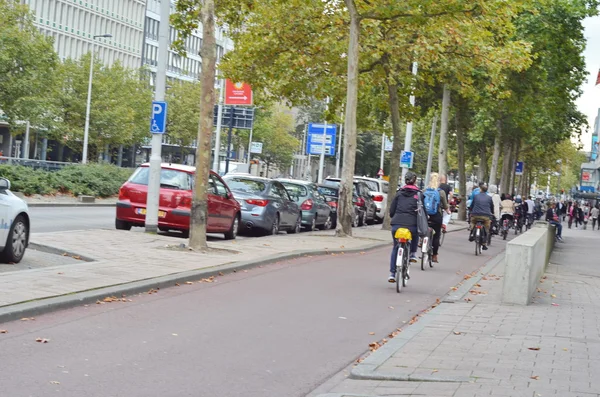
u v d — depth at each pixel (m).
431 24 31.53
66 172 45.16
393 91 36.91
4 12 55.88
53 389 7.12
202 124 18.84
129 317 10.83
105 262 15.30
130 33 101.69
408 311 13.41
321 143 65.81
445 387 7.85
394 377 8.27
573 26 47.19
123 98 77.00
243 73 35.06
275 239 25.20
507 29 35.47
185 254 17.84
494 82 35.81
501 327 11.74
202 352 9.13
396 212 16.23
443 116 48.25
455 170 103.06
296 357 9.30
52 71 58.03
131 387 7.42
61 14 88.06
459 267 22.20
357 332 11.16
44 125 58.66
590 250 38.47
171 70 110.38
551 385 7.97
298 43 33.88
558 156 93.62
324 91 34.84
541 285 18.28
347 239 28.19
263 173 122.81
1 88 55.31
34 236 18.67
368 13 28.89
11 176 40.00
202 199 18.84
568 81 49.16
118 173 49.34
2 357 8.13
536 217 60.59
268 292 14.16
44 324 9.91
